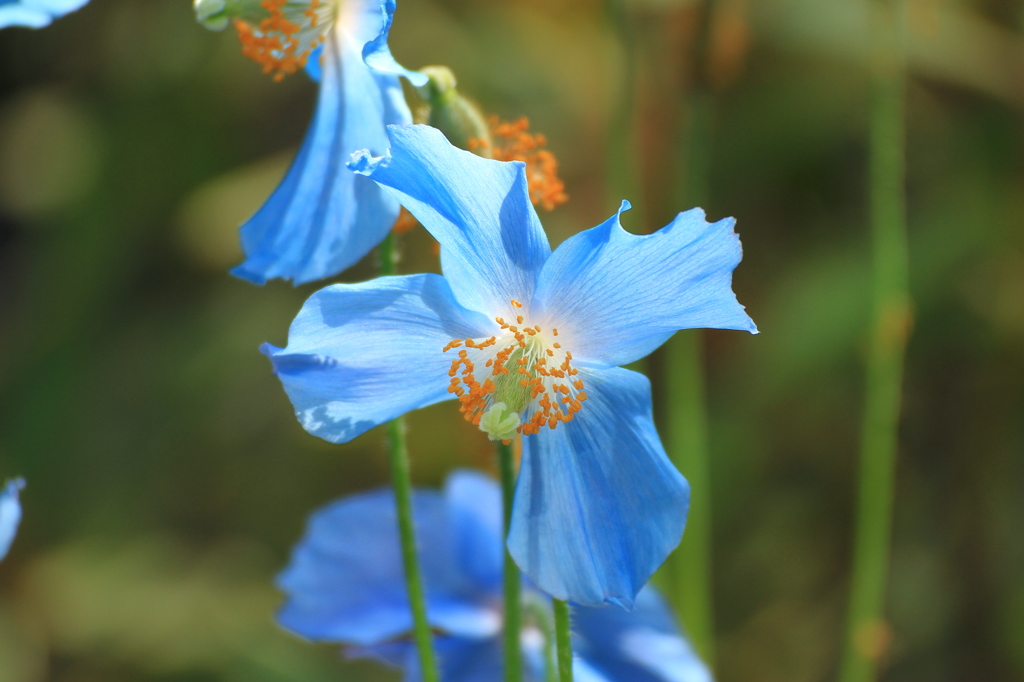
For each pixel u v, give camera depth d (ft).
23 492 5.14
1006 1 4.28
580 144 4.78
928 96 4.57
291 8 1.97
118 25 5.72
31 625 4.83
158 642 4.74
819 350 4.44
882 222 2.36
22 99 5.95
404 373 1.89
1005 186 4.41
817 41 4.40
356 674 4.51
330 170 1.96
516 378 1.89
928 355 4.44
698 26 2.36
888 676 4.34
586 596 1.86
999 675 4.30
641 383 1.89
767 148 4.64
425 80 1.87
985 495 4.43
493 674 2.12
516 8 5.12
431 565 2.15
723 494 4.57
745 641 4.61
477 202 1.86
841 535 4.65
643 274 1.86
